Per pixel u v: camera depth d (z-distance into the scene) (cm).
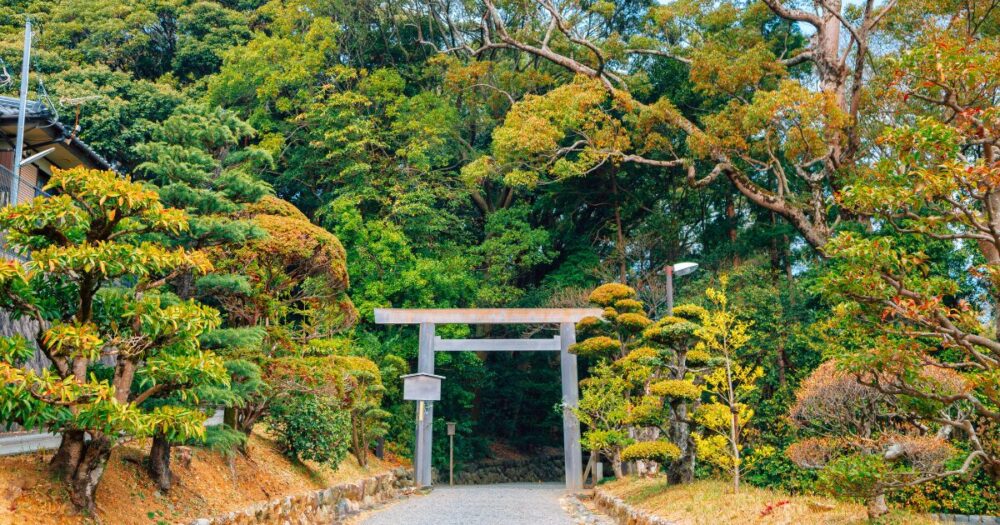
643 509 1069
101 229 693
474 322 1889
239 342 830
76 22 2442
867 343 827
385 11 2511
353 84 2491
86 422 617
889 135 699
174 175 896
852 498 779
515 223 2406
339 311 1341
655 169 2403
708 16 1900
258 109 2298
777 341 1564
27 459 721
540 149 1812
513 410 2752
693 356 1166
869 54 1770
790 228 2048
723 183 2383
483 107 2548
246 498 996
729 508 920
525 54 2678
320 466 1362
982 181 675
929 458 796
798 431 1264
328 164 2392
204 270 710
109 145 2027
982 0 1429
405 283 2092
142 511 771
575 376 1856
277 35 2466
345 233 2169
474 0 2477
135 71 2566
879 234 1363
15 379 570
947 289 715
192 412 655
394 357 1934
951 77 717
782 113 1519
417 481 1847
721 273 1938
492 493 1775
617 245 2334
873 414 941
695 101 2270
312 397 1267
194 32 2573
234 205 923
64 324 639
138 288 726
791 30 2214
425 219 2284
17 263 616
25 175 1330
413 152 2244
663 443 1160
